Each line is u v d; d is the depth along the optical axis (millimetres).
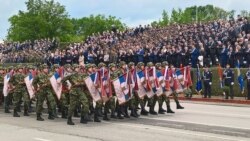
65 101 17250
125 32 41656
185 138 12781
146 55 30906
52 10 74688
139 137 12984
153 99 18328
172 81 19234
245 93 26266
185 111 19812
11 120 16906
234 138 12789
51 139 12766
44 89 16922
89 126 15289
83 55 35531
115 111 18469
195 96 27734
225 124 15609
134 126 15188
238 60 26797
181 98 27297
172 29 38125
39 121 16625
